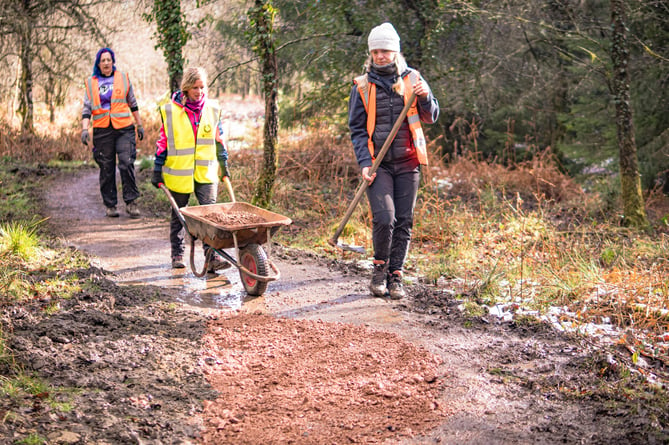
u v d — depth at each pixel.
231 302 5.46
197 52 12.47
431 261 6.96
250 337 4.65
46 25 17.08
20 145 15.02
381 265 5.58
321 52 10.59
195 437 3.30
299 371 4.10
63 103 19.62
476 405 3.61
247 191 10.11
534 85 14.67
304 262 6.82
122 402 3.57
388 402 3.67
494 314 5.15
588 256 7.04
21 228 6.54
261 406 3.63
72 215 8.87
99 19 17.89
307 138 14.09
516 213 9.22
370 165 5.36
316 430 3.37
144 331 4.63
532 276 6.07
